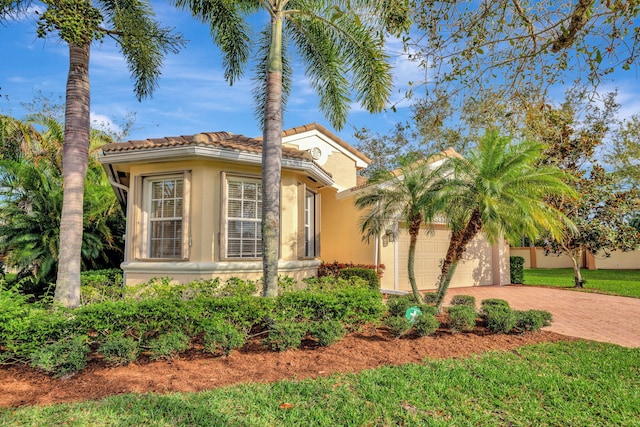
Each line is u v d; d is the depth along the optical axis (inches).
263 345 251.4
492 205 300.4
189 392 185.8
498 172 324.5
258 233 410.9
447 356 249.4
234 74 449.1
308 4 387.9
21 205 518.9
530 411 172.1
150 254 392.5
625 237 639.1
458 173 343.0
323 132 711.1
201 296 267.0
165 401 173.0
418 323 284.8
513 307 479.5
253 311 246.8
